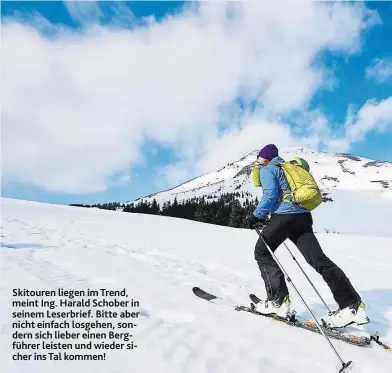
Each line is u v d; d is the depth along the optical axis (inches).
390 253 553.9
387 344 152.6
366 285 293.0
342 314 150.5
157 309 171.6
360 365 128.6
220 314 171.2
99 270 238.4
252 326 159.5
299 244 164.9
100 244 409.1
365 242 688.4
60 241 394.9
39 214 820.0
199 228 881.5
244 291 229.0
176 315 167.2
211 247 499.8
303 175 167.3
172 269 282.2
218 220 3373.5
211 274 284.7
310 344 144.4
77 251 308.7
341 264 421.1
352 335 149.1
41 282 193.3
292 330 158.6
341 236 790.5
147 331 141.6
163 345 129.3
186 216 4303.6
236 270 324.8
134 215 1169.4
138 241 486.3
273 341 144.8
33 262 245.1
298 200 160.9
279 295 166.9
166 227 825.5
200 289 206.8
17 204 1080.2
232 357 125.6
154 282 218.7
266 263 171.8
